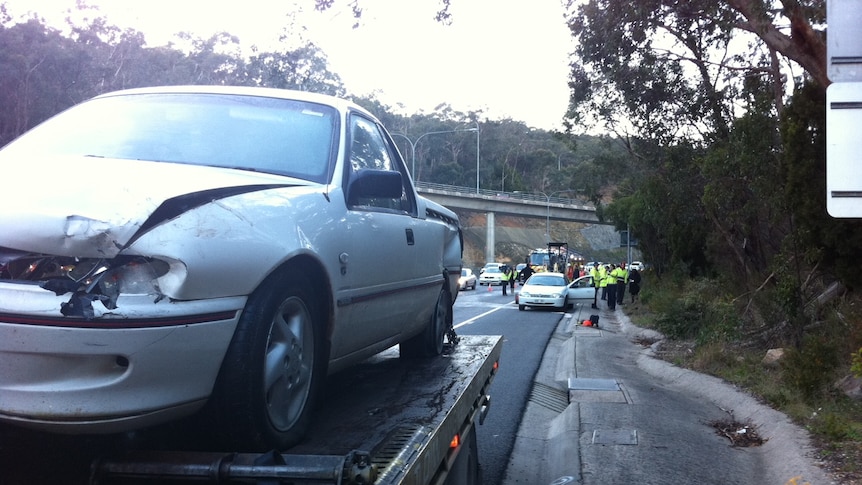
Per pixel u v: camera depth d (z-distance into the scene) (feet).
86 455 8.47
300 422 10.11
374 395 13.33
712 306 51.85
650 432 26.07
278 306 9.52
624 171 94.73
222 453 8.18
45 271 7.54
